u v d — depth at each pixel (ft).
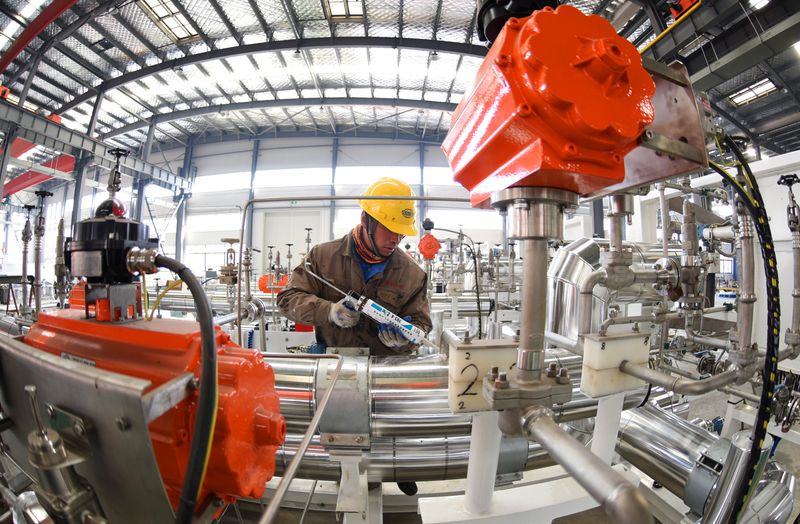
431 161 25.00
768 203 5.80
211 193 25.54
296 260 25.32
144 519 1.45
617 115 1.23
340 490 2.66
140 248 1.82
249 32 13.56
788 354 3.25
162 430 1.41
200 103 19.08
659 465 3.01
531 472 3.49
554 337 3.30
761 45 7.25
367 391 2.59
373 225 4.07
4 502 2.54
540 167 1.22
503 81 1.30
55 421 1.40
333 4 12.32
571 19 1.27
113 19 12.64
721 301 7.72
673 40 8.00
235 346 1.79
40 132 12.90
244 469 1.53
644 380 2.17
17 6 11.55
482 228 25.29
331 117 22.47
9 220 29.04
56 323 1.97
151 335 1.61
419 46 12.71
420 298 4.54
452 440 3.16
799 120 15.42
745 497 2.15
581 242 3.94
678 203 6.32
